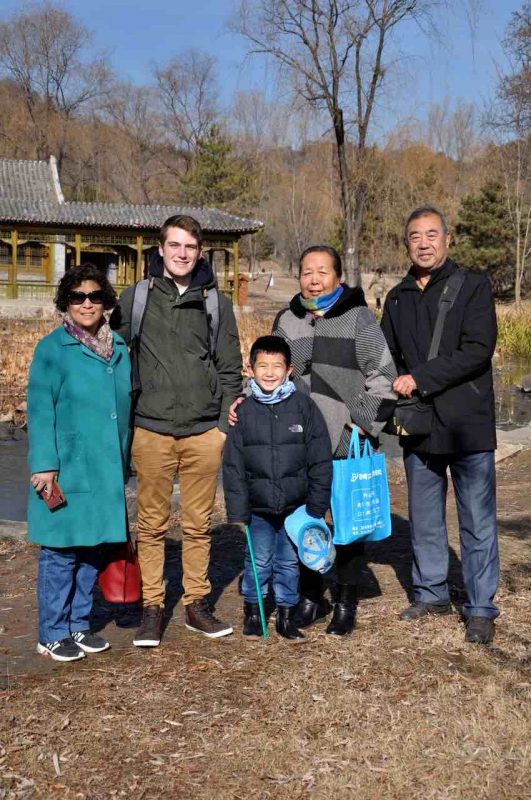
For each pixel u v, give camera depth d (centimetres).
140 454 441
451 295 445
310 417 433
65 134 7606
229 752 334
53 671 410
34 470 407
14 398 1450
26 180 4259
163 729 351
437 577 471
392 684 388
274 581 450
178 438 443
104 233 4022
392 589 529
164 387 437
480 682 389
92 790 311
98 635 460
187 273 434
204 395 440
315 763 326
